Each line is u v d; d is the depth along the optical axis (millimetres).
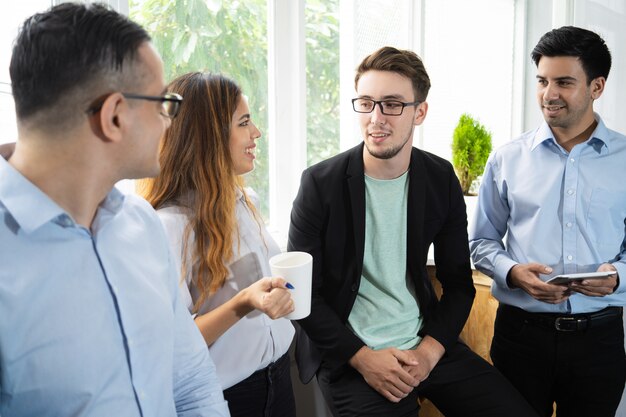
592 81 1605
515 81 3096
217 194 1236
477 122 2332
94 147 728
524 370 1734
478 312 2014
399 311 1612
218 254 1220
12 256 698
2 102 1300
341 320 1604
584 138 1684
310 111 2230
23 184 704
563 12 2439
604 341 1647
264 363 1321
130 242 861
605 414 1684
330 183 1576
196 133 1239
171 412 893
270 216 2152
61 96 691
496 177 1828
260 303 1131
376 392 1494
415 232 1583
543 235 1689
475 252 1853
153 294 861
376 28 2389
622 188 1636
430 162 1655
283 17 2041
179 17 1793
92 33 698
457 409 1583
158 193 1271
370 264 1604
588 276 1441
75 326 740
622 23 2318
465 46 2818
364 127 1533
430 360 1541
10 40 1308
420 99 1551
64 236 739
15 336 697
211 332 1158
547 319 1657
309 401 2049
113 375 785
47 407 731
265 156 2107
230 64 1958
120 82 723
